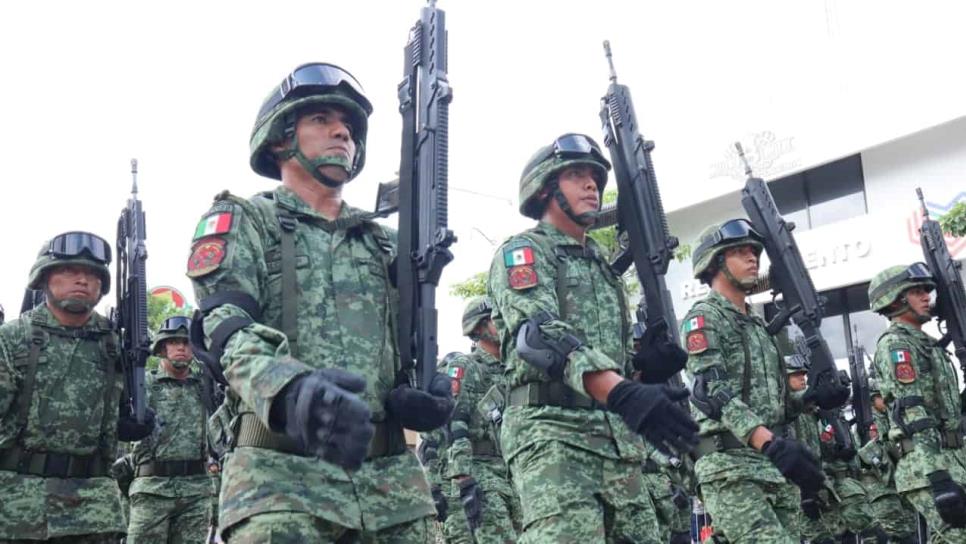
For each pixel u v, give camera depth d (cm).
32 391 638
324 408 261
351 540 340
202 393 950
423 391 355
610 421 508
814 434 888
